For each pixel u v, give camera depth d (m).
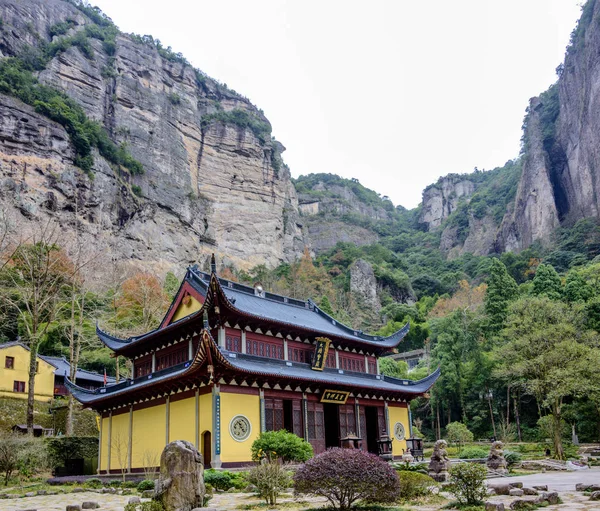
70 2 181.75
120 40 177.12
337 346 54.44
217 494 29.83
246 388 42.00
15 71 132.50
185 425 41.84
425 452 68.88
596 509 19.34
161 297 93.44
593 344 62.12
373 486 19.98
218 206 182.75
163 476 20.25
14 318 75.50
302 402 46.16
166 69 188.62
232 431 39.78
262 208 194.38
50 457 48.25
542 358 56.47
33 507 27.05
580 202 178.00
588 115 172.00
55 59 151.50
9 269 70.00
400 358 128.75
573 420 72.88
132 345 50.25
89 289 83.50
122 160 149.12
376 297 174.50
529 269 170.25
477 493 21.50
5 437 45.41
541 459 54.31
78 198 125.81
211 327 44.25
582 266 144.75
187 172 174.62
